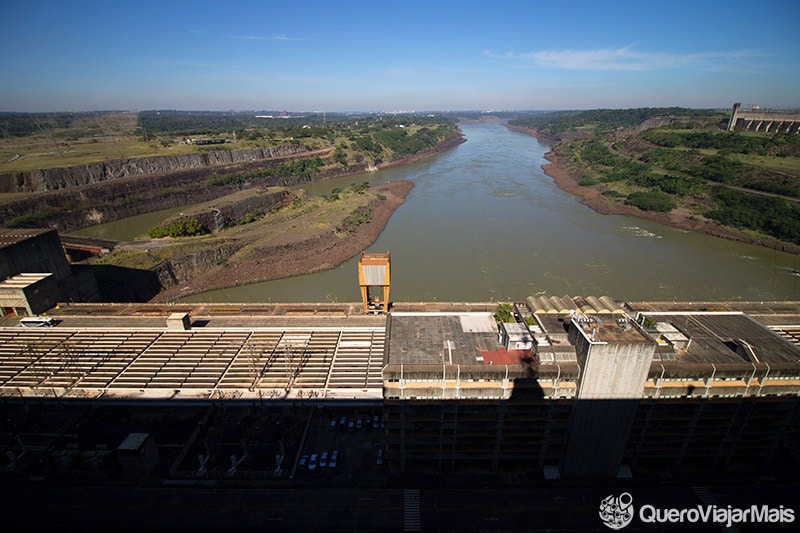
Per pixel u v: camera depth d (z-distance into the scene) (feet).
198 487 207.51
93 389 264.93
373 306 337.11
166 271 454.81
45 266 368.48
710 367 190.08
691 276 466.70
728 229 607.78
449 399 195.83
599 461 207.21
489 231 605.31
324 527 188.55
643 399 197.26
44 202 634.43
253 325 319.88
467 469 217.77
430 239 576.61
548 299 236.63
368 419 245.24
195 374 274.57
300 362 282.97
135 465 209.56
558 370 187.62
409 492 205.36
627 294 423.23
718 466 219.61
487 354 202.08
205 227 590.55
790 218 565.53
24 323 319.06
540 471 216.74
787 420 204.13
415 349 207.41
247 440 232.94
